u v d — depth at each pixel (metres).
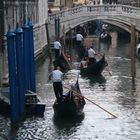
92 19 68.25
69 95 29.91
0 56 37.25
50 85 40.31
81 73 46.16
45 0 64.94
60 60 48.78
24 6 48.22
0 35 37.28
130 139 26.33
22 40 32.38
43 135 26.95
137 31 68.69
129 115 30.86
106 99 35.28
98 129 28.09
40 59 57.19
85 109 32.28
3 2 37.69
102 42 79.44
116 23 72.62
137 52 58.81
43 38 61.94
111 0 105.50
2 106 30.45
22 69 29.97
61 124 28.86
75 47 70.56
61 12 66.88
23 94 29.97
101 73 46.06
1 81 37.25
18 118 29.47
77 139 26.36
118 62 55.25
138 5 93.06
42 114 30.50
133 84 41.28
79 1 102.19
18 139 26.19
